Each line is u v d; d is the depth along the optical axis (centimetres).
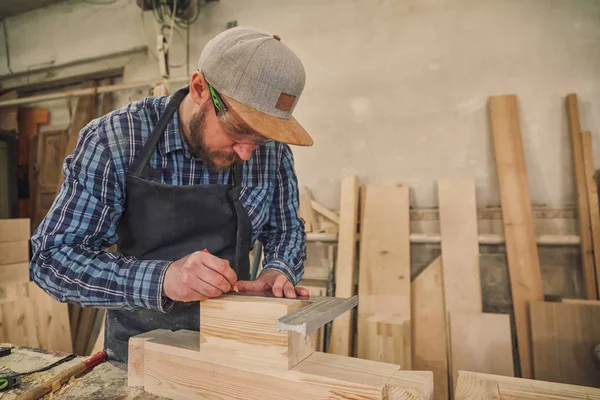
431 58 255
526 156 236
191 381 93
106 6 342
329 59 277
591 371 202
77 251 103
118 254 106
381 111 264
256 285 114
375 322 235
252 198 132
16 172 363
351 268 247
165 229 118
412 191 256
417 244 251
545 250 231
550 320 211
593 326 205
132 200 115
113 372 114
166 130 117
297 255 136
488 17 244
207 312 91
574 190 228
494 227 239
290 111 99
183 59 314
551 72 233
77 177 107
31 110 367
